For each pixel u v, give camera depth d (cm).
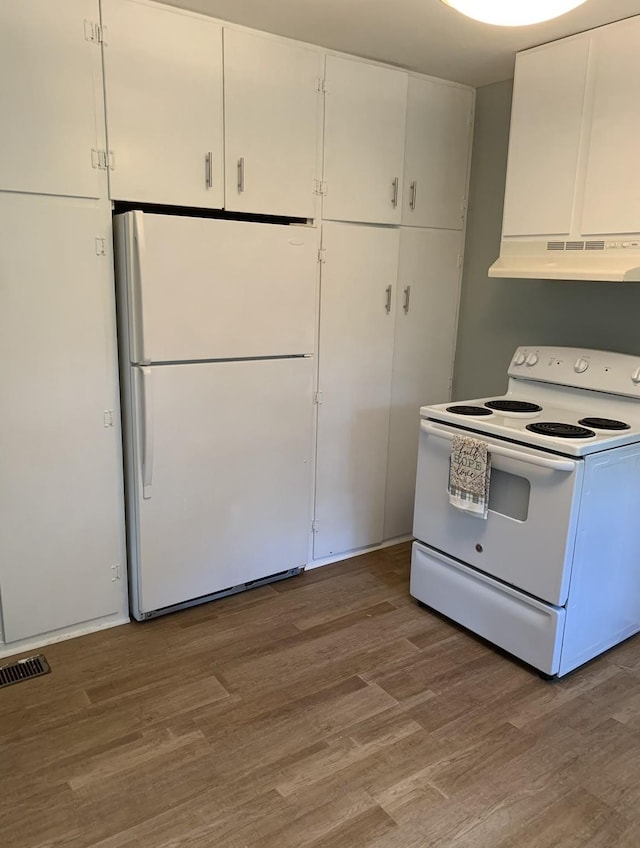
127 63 229
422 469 279
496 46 268
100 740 204
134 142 235
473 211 339
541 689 235
